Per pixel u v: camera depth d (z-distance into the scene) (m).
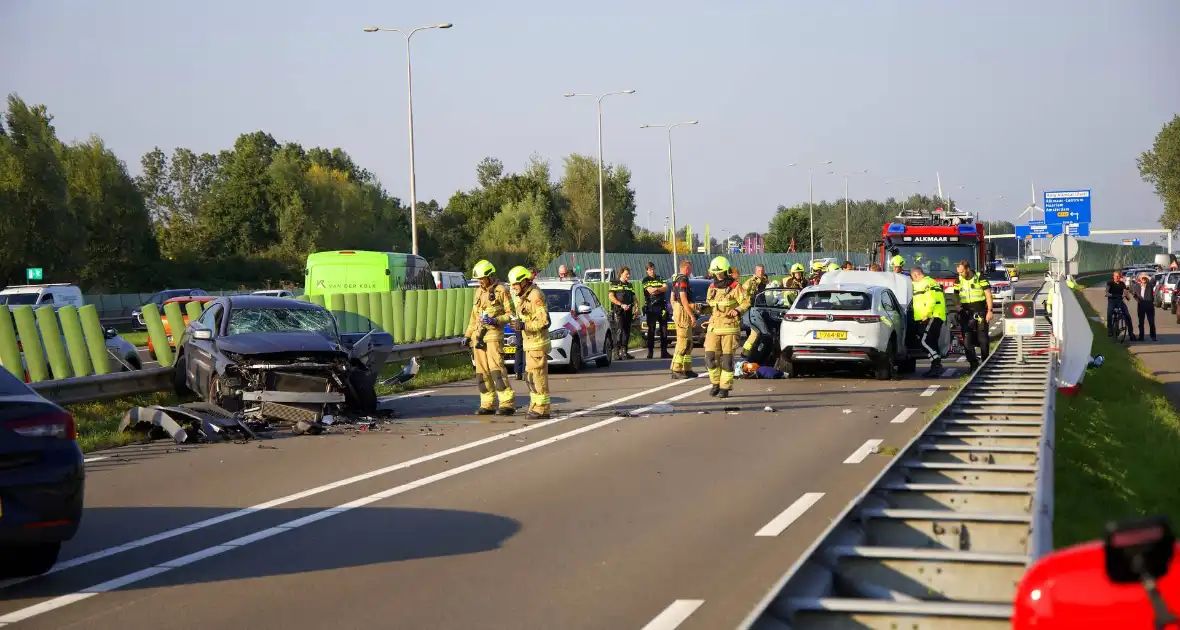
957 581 7.84
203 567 11.88
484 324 25.14
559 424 23.64
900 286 39.44
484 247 171.00
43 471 11.06
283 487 16.73
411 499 15.55
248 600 10.52
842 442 20.36
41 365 25.94
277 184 153.38
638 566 11.53
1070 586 3.65
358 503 15.32
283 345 23.44
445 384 34.62
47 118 112.00
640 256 144.12
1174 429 22.38
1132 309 85.00
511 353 36.44
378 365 26.36
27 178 105.06
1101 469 17.55
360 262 55.38
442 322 47.69
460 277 85.75
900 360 34.81
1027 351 34.41
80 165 126.44
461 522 13.94
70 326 27.00
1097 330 57.38
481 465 18.39
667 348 48.19
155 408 22.70
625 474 17.25
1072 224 57.62
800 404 26.83
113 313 100.50
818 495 15.26
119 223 128.00
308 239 150.50
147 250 137.00
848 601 6.81
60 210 107.19
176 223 156.38
